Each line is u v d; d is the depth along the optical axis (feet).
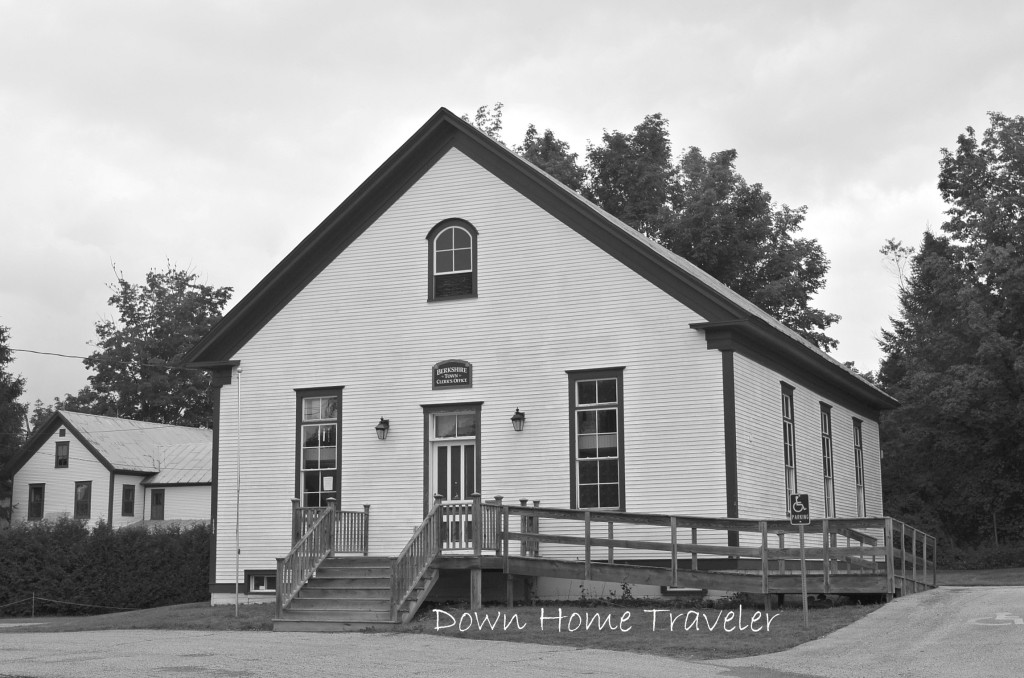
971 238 143.23
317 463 84.23
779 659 47.73
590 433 77.05
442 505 70.74
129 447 167.43
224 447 87.04
